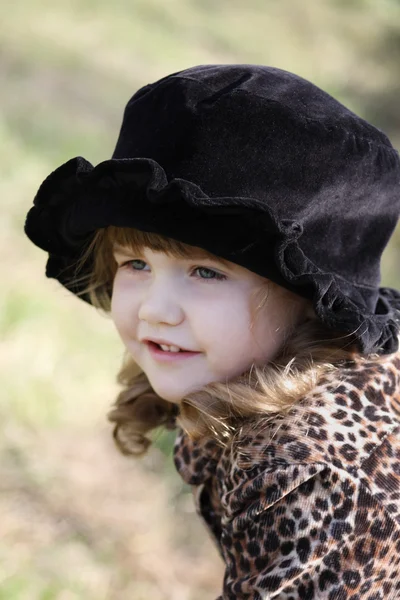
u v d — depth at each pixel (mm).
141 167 902
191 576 1346
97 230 996
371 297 967
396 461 914
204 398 938
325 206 926
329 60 5133
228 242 902
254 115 917
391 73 5102
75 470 1485
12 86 3096
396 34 5910
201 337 936
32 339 1766
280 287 940
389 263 2461
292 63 4871
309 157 919
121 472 1509
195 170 916
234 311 933
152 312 938
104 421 1617
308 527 888
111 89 3373
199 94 928
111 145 2881
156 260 940
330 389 928
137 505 1438
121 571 1331
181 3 5109
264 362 949
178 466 1024
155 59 3951
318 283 898
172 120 926
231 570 926
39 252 2146
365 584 893
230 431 943
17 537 1350
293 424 911
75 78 3354
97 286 1047
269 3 5770
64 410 1616
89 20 4121
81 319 1922
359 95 4578
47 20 3900
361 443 909
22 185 2389
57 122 2896
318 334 956
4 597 1252
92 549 1354
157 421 1102
